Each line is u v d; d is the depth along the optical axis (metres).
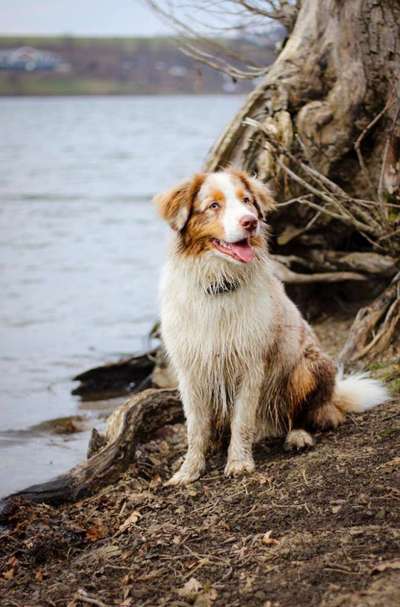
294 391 6.84
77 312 13.85
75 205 27.20
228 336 6.35
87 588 5.00
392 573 4.47
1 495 7.00
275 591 4.55
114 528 5.92
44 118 95.19
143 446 7.39
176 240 6.42
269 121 8.88
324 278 9.51
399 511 5.14
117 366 10.13
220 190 6.11
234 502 5.83
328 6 9.04
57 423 8.95
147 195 29.58
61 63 162.00
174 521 5.75
